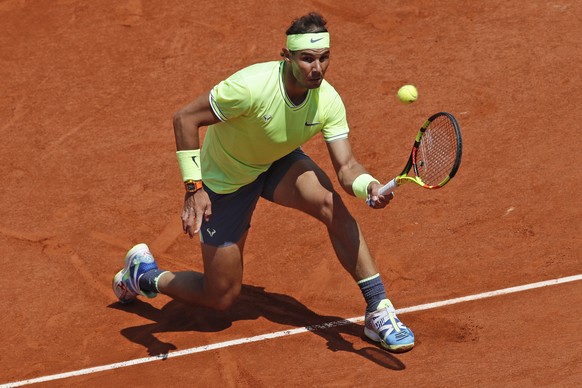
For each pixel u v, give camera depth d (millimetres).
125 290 25859
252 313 25734
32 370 23891
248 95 21156
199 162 22000
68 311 26281
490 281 26250
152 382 23109
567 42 37188
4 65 38094
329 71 36625
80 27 39938
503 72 35844
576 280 25875
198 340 24703
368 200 21859
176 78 36906
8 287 27328
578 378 21859
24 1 41344
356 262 23266
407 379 22438
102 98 36125
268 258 28109
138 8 40719
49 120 35125
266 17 39812
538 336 23641
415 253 27734
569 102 34094
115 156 33188
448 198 30016
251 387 22688
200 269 27828
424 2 40000
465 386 21969
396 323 23344
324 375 22875
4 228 29969
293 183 23297
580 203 29281
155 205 30797
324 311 25688
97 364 23984
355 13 39688
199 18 40000
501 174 30875
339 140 22812
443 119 22031
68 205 30969
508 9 39375
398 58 37094
